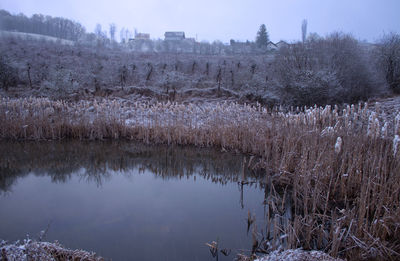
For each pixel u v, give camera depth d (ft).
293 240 15.89
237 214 21.26
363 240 15.46
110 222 19.81
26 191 26.00
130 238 17.67
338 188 22.94
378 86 60.59
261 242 17.28
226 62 86.17
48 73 74.13
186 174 31.55
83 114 46.62
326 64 60.18
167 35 249.75
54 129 43.73
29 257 12.42
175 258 15.65
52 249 13.85
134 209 22.09
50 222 19.58
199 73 81.35
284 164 27.12
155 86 71.92
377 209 16.24
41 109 44.60
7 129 42.42
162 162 35.70
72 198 24.32
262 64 79.97
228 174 31.19
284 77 60.70
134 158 37.19
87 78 72.38
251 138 37.47
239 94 65.92
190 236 18.01
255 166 31.30
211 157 36.86
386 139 25.11
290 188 25.21
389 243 15.49
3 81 67.92
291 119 35.65
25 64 79.46
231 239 17.70
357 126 31.24
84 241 17.25
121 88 71.41
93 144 42.11
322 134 28.25
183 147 40.65
